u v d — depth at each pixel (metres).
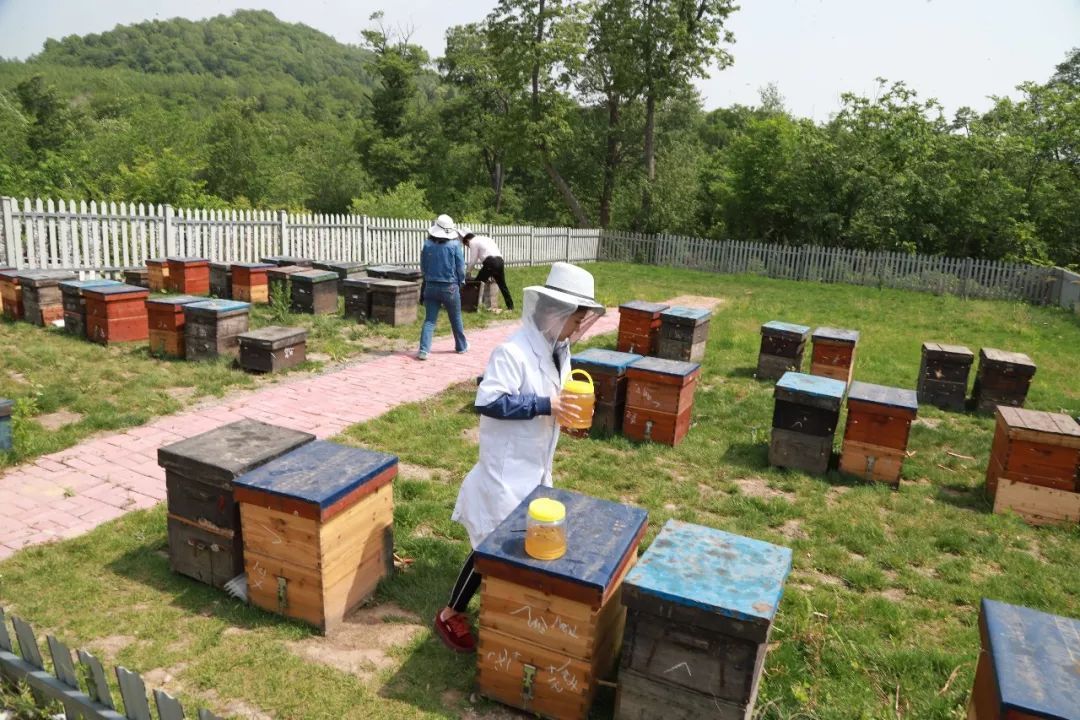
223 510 4.06
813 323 16.31
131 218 13.91
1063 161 28.86
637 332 10.42
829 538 5.58
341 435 7.07
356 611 4.11
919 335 15.31
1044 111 28.70
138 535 4.80
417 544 4.86
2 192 20.30
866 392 6.83
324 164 44.03
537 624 3.20
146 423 7.09
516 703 3.34
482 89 47.22
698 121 51.72
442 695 3.45
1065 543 5.68
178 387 8.30
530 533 3.17
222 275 13.26
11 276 10.54
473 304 14.41
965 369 9.33
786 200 31.53
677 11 33.28
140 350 9.47
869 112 28.66
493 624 3.30
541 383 3.66
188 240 14.95
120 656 3.56
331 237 18.22
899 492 6.55
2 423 5.87
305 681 3.45
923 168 28.23
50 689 3.05
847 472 6.80
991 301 23.12
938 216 28.03
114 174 27.28
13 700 3.10
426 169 50.50
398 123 50.88
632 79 34.91
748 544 3.42
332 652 3.73
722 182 35.19
